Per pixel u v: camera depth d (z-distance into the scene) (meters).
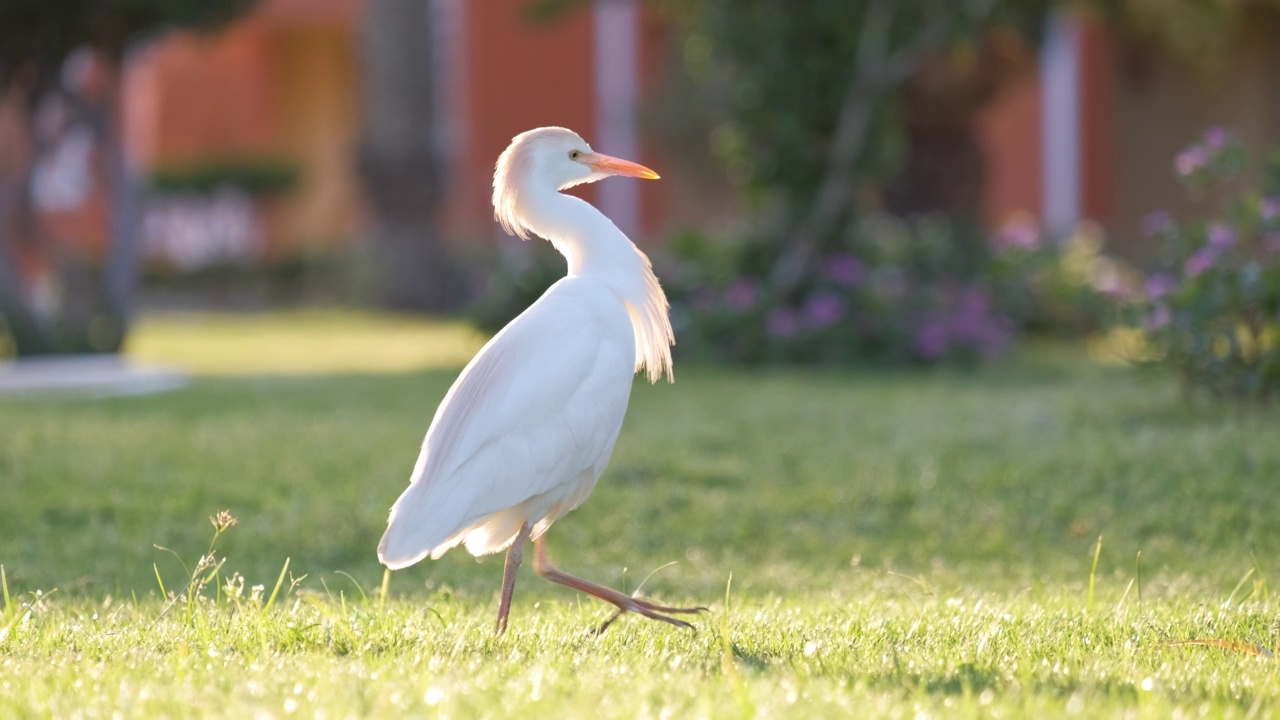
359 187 33.66
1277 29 36.19
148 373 18.06
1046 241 26.78
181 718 4.53
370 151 32.47
